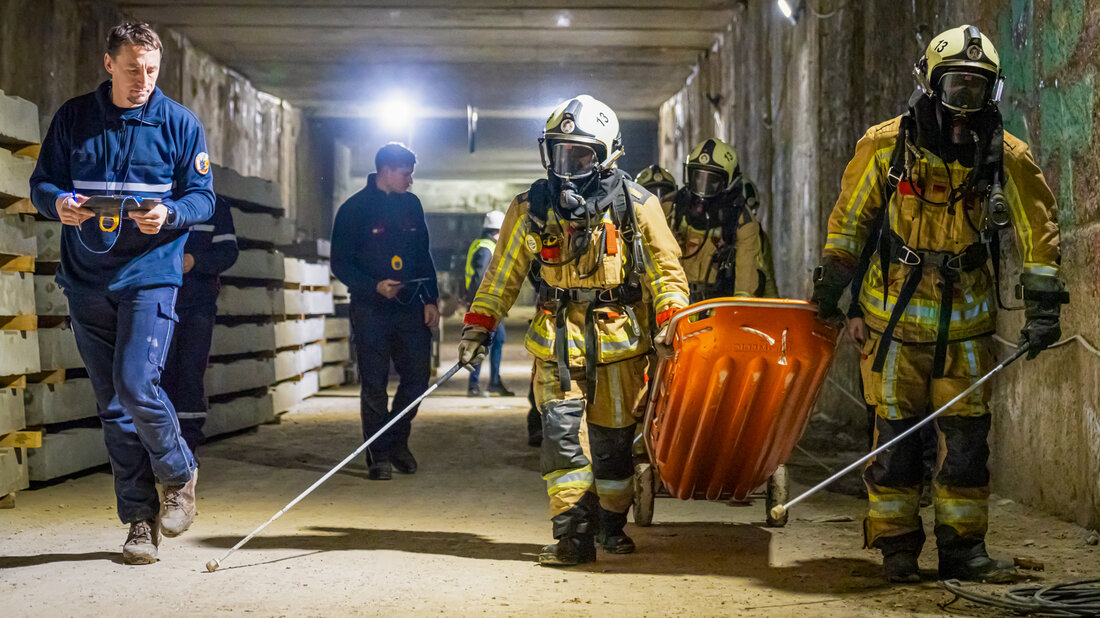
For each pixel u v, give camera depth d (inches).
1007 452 224.7
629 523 206.2
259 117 762.2
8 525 201.2
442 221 1852.9
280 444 331.6
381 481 262.4
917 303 150.8
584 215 160.9
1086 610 133.9
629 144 998.4
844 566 165.8
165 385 241.4
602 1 517.7
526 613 137.4
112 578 157.3
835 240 154.3
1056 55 200.8
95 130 163.9
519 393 532.1
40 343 245.0
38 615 136.7
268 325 378.9
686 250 226.4
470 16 546.0
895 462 154.7
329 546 183.0
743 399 158.4
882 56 336.5
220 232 243.4
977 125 143.9
